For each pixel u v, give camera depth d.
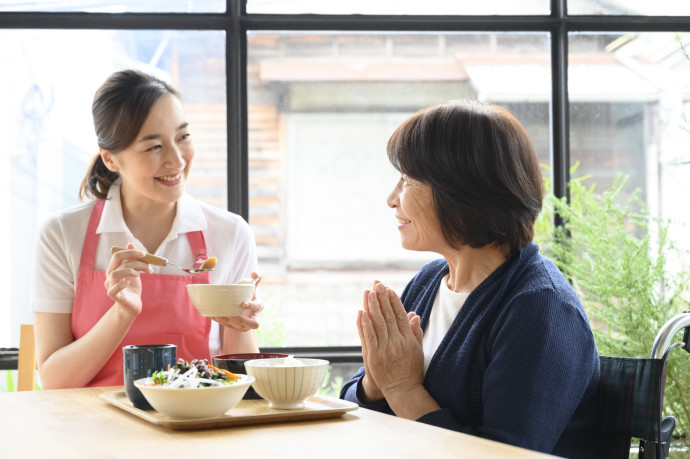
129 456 0.95
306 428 1.11
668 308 2.49
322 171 5.50
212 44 2.88
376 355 1.35
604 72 2.95
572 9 2.89
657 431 1.28
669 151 2.98
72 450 0.99
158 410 1.13
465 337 1.35
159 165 1.76
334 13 2.84
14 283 2.98
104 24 2.78
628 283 2.46
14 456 0.97
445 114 1.38
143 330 1.79
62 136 3.03
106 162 1.84
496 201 1.35
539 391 1.21
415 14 2.85
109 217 1.86
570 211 2.71
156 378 1.19
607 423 1.35
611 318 2.50
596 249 2.56
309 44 4.08
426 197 1.39
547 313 1.25
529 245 1.41
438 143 1.36
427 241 1.43
